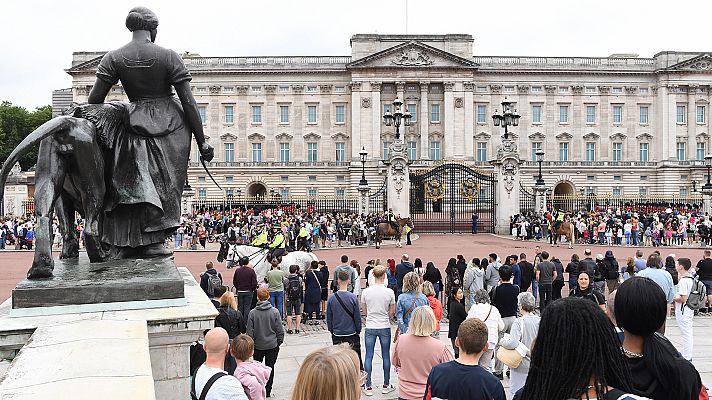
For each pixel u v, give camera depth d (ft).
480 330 19.57
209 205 237.66
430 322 27.04
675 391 13.43
